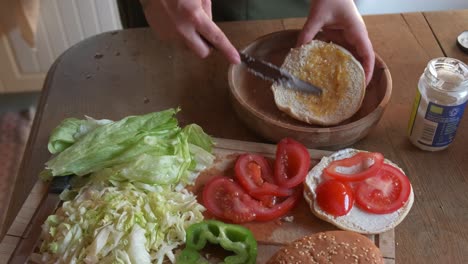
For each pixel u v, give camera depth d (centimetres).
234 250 45
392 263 45
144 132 52
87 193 48
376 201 48
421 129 54
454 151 55
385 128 58
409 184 50
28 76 116
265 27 73
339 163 51
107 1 103
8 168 109
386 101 54
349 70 57
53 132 53
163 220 46
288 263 42
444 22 73
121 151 51
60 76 66
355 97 56
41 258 45
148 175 49
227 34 71
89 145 50
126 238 45
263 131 54
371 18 74
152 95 63
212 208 49
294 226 48
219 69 67
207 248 47
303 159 51
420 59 67
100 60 68
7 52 110
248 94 60
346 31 61
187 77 65
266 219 48
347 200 48
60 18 105
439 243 47
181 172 51
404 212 48
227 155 54
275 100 57
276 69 57
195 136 54
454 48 69
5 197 103
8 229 48
